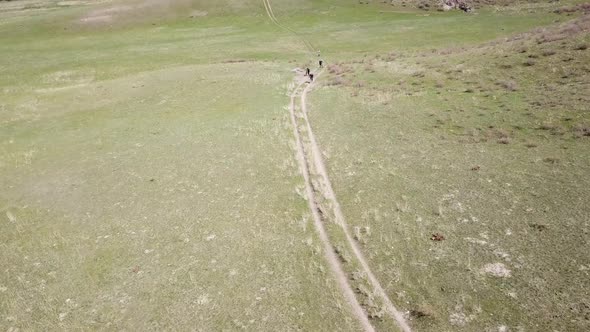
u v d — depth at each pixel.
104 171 26.19
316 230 17.75
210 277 15.61
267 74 48.31
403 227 17.06
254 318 13.54
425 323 12.50
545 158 20.48
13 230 20.33
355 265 15.27
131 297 15.00
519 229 15.78
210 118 34.59
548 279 13.26
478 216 17.00
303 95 39.41
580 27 37.81
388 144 25.34
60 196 23.47
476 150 22.77
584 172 18.58
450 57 43.44
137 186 23.70
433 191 19.36
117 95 44.50
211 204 20.88
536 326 11.78
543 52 34.88
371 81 40.50
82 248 18.27
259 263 16.11
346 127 29.27
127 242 18.38
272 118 32.69
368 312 13.23
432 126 27.02
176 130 32.44
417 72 40.41
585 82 27.92
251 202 20.61
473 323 12.24
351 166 23.08
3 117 39.53
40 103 43.25
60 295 15.47
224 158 26.16
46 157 29.48
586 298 12.33
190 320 13.71
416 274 14.45
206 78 48.12
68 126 36.22
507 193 18.20
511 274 13.73
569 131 22.56
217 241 17.77
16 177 26.55
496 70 35.09
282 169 23.72
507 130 24.33
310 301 13.98
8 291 15.95
